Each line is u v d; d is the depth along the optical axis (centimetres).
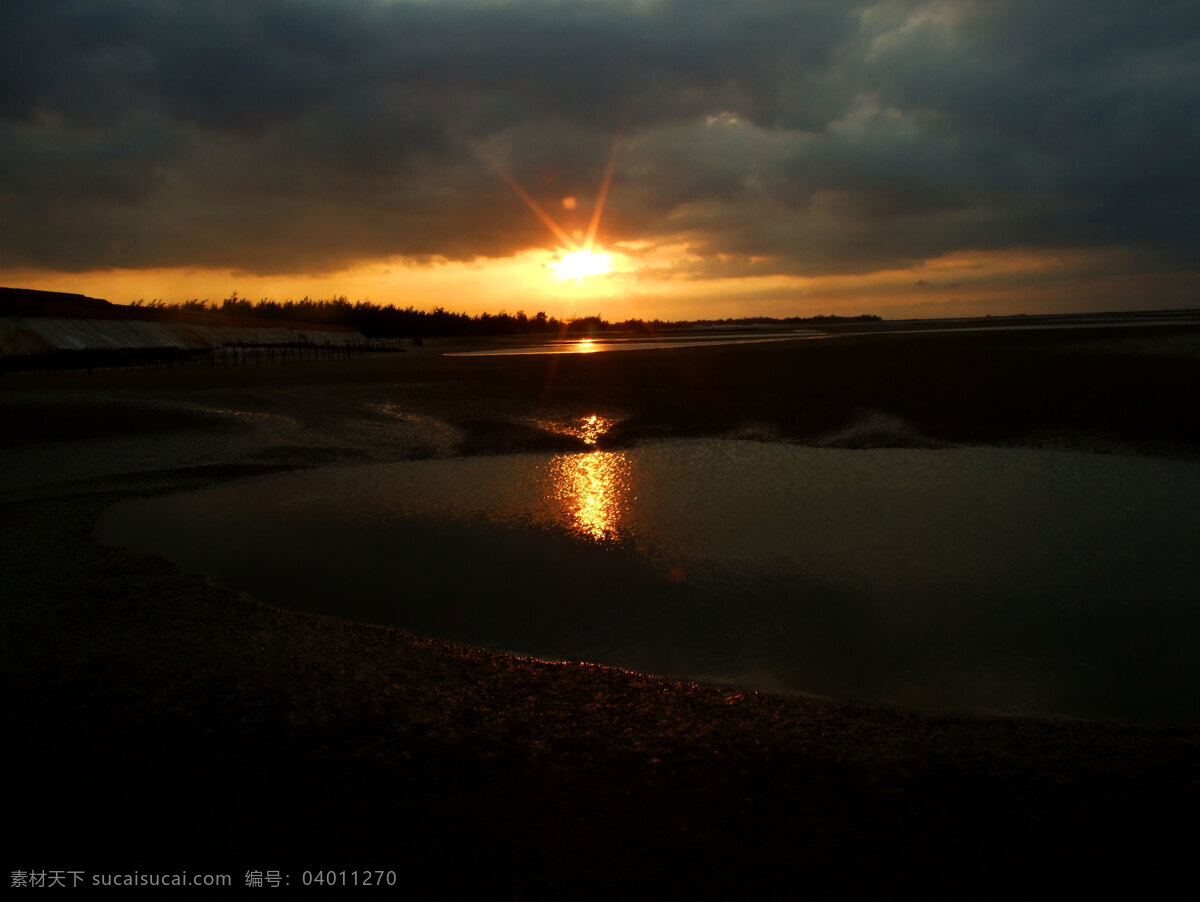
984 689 608
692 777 458
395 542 1027
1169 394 1994
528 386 2800
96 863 379
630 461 1564
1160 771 461
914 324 10731
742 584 854
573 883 365
